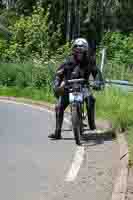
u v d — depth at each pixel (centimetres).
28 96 2234
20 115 1584
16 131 1267
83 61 1116
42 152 1007
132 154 906
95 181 786
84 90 1113
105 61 2081
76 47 1110
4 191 743
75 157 959
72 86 1104
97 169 860
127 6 6047
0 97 2217
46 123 1410
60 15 5738
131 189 714
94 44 5962
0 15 5850
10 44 3466
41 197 711
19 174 836
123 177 782
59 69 1122
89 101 1152
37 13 3594
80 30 5988
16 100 2128
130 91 1617
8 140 1143
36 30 3284
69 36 5562
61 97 1142
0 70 2648
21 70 2586
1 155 980
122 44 3266
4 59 2969
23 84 2550
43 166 889
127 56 2991
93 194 718
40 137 1183
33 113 1639
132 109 1309
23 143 1105
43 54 2925
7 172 848
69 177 813
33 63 2631
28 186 766
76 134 1073
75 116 1075
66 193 727
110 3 5966
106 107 1470
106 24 6028
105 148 1040
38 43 3234
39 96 2172
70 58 1123
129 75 2112
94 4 5812
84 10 5941
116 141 1116
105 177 807
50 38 3478
